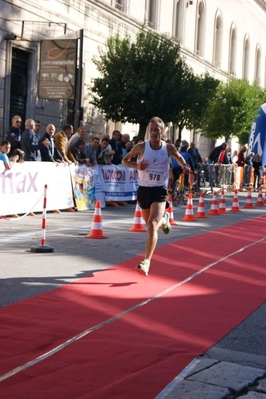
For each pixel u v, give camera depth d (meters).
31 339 5.00
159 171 7.55
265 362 4.79
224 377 4.36
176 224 14.00
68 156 16.00
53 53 21.17
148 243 7.36
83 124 25.94
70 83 20.98
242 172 29.17
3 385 4.06
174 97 24.50
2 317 5.60
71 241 10.41
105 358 4.62
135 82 24.05
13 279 7.25
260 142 29.69
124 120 25.16
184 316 5.95
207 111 29.48
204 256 9.52
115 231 12.05
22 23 21.34
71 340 5.01
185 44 37.59
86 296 6.54
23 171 13.72
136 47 24.50
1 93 20.83
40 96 21.36
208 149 42.88
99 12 26.75
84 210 16.16
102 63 25.31
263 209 20.19
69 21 24.45
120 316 5.82
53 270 7.86
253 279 7.92
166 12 34.62
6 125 21.14
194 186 22.62
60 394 3.95
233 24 46.31
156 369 4.43
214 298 6.77
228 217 16.53
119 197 18.19
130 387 4.09
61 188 15.23
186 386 4.15
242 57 49.25
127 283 7.27
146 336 5.23
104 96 24.77
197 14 39.66
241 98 35.91
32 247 9.23
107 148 17.53
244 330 5.62
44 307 6.01
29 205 14.00
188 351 4.88
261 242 11.55
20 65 22.17
